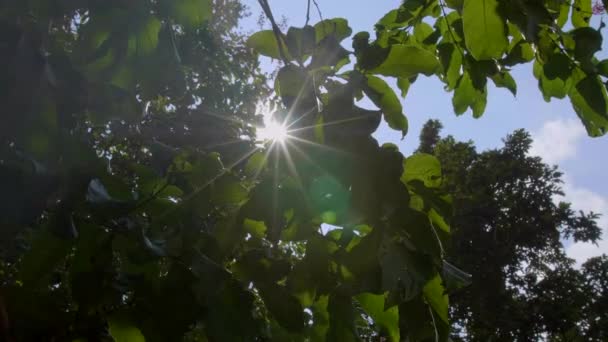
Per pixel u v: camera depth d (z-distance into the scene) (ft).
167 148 6.35
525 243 59.41
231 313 5.30
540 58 8.14
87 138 4.98
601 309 60.85
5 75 4.29
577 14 8.77
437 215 6.39
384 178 5.33
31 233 5.73
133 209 5.31
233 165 6.19
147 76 5.37
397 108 6.04
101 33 5.22
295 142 5.49
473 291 57.41
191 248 5.42
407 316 5.88
